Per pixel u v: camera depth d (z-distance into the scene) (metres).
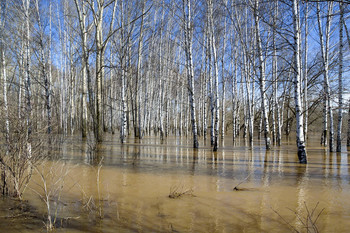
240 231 3.35
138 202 4.52
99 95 13.57
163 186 5.64
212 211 4.08
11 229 3.39
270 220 3.71
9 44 16.09
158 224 3.59
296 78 8.91
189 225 3.54
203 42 17.33
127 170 7.50
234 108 19.02
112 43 20.25
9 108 4.95
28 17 14.69
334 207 4.23
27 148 4.84
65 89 29.47
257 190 5.31
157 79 26.88
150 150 12.95
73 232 3.32
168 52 25.75
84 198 4.73
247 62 17.30
